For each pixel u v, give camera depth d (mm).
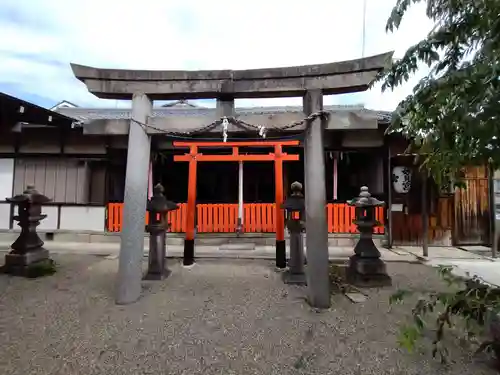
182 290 4891
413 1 1748
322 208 4199
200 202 10227
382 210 8984
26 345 3098
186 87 4488
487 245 8695
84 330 3432
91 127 4602
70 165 9406
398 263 6875
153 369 2711
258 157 6633
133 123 4480
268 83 4422
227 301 4387
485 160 1439
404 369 2699
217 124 4457
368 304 4258
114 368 2719
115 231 9414
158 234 5602
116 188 9789
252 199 10516
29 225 5887
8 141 9422
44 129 9312
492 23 1326
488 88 1270
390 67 1826
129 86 4555
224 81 4453
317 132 4266
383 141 8484
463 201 8797
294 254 5449
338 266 6504
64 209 9461
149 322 3652
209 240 9062
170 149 9062
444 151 1680
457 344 3070
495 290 1705
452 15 1648
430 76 1611
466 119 1269
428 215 8789
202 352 2994
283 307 4156
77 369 2693
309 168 4266
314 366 2764
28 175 9461
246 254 7758
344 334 3361
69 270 6074
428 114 1589
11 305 4168
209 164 10625
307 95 4383
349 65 4223
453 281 1890
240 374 2646
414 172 8562
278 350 3037
